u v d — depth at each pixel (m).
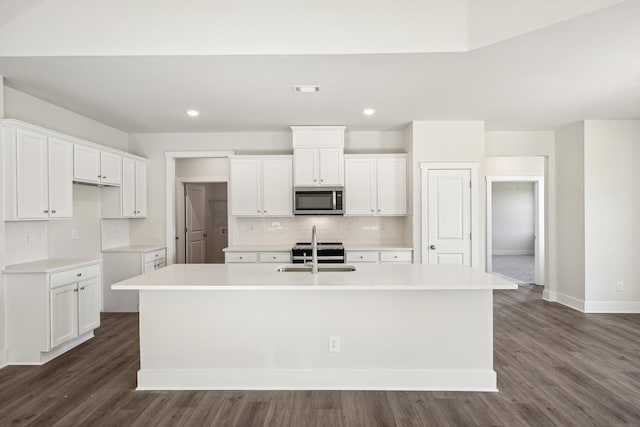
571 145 5.50
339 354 3.05
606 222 5.23
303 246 5.48
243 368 3.05
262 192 5.64
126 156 5.31
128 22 2.99
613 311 5.23
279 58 3.07
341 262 5.18
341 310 3.04
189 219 7.19
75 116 4.75
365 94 4.02
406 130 5.59
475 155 5.23
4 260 3.53
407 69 3.31
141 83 3.65
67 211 4.12
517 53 2.99
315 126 5.45
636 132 5.20
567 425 2.51
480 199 5.25
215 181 6.72
